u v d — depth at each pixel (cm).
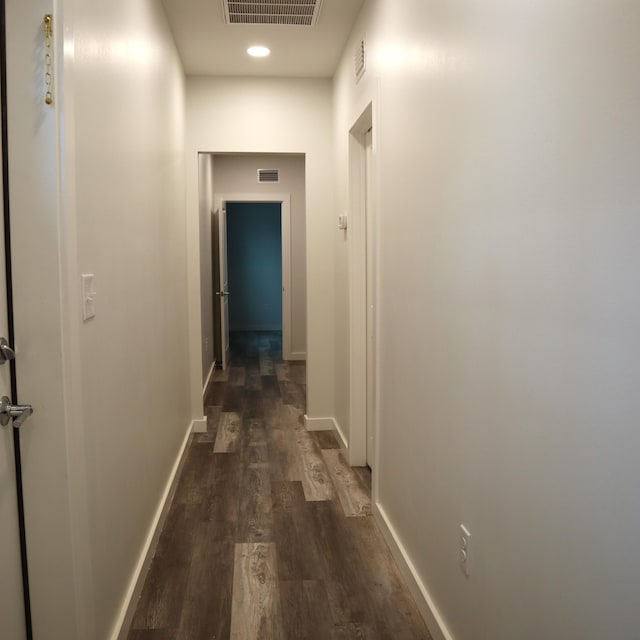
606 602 99
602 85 97
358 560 253
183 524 287
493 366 146
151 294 261
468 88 160
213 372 678
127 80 212
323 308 445
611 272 96
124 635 194
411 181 220
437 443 194
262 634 202
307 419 450
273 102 429
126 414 206
